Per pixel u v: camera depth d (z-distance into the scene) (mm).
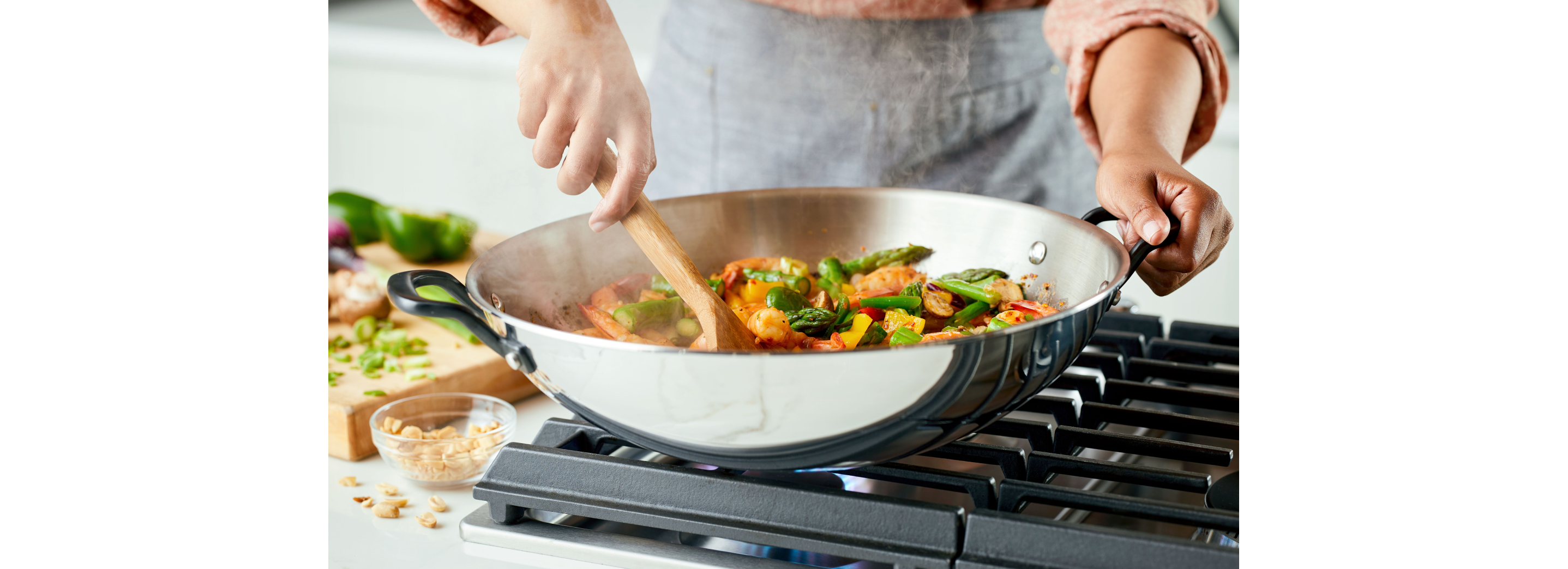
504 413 854
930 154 1324
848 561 668
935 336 791
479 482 705
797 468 644
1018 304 812
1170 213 806
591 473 681
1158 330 993
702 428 608
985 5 1262
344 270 1153
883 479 679
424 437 812
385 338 1054
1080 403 827
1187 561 568
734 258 971
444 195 2176
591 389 616
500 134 2107
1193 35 1036
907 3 1247
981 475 661
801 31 1292
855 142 1326
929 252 948
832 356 549
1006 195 1346
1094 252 782
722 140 1384
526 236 820
